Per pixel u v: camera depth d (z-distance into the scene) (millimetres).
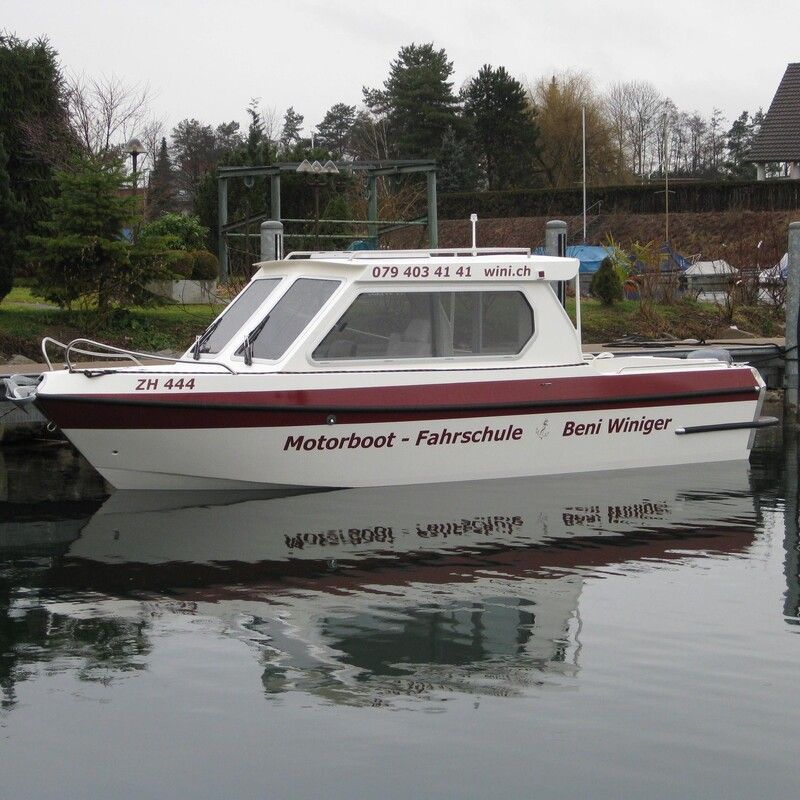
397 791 5637
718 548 9867
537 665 7129
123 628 7750
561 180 93375
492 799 5555
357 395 11414
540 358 12250
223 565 9219
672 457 13062
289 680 6879
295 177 34938
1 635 7609
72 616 7988
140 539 9984
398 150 78250
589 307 29062
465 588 8672
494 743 6098
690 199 60969
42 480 12664
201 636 7605
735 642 7535
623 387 12586
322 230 31578
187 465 11203
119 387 10891
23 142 27734
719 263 38906
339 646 7434
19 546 9789
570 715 6441
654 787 5676
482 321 12000
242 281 25203
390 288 11609
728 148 120625
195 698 6648
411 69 78812
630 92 107562
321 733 6219
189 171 82625
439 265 11773
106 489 12086
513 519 10711
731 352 20531
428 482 11914
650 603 8336
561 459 12453
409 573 9039
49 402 10836
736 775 5789
